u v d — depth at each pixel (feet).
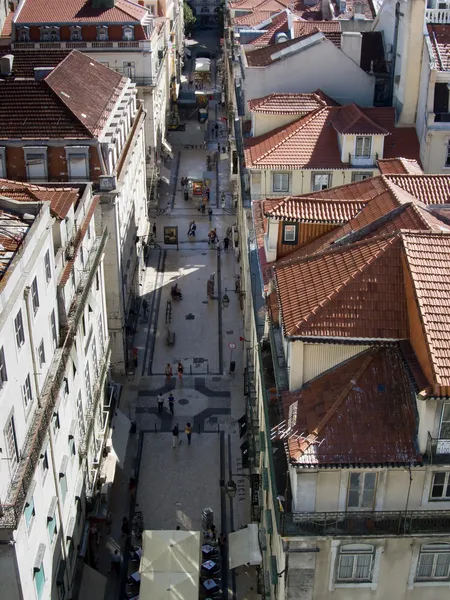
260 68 193.06
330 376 94.94
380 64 201.46
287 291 101.19
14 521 84.79
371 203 122.31
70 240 126.31
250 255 158.81
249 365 164.04
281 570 95.61
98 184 172.76
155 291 229.25
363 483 88.43
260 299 137.80
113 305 181.27
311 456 85.66
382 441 87.04
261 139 180.24
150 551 121.70
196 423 172.86
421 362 87.76
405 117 177.06
